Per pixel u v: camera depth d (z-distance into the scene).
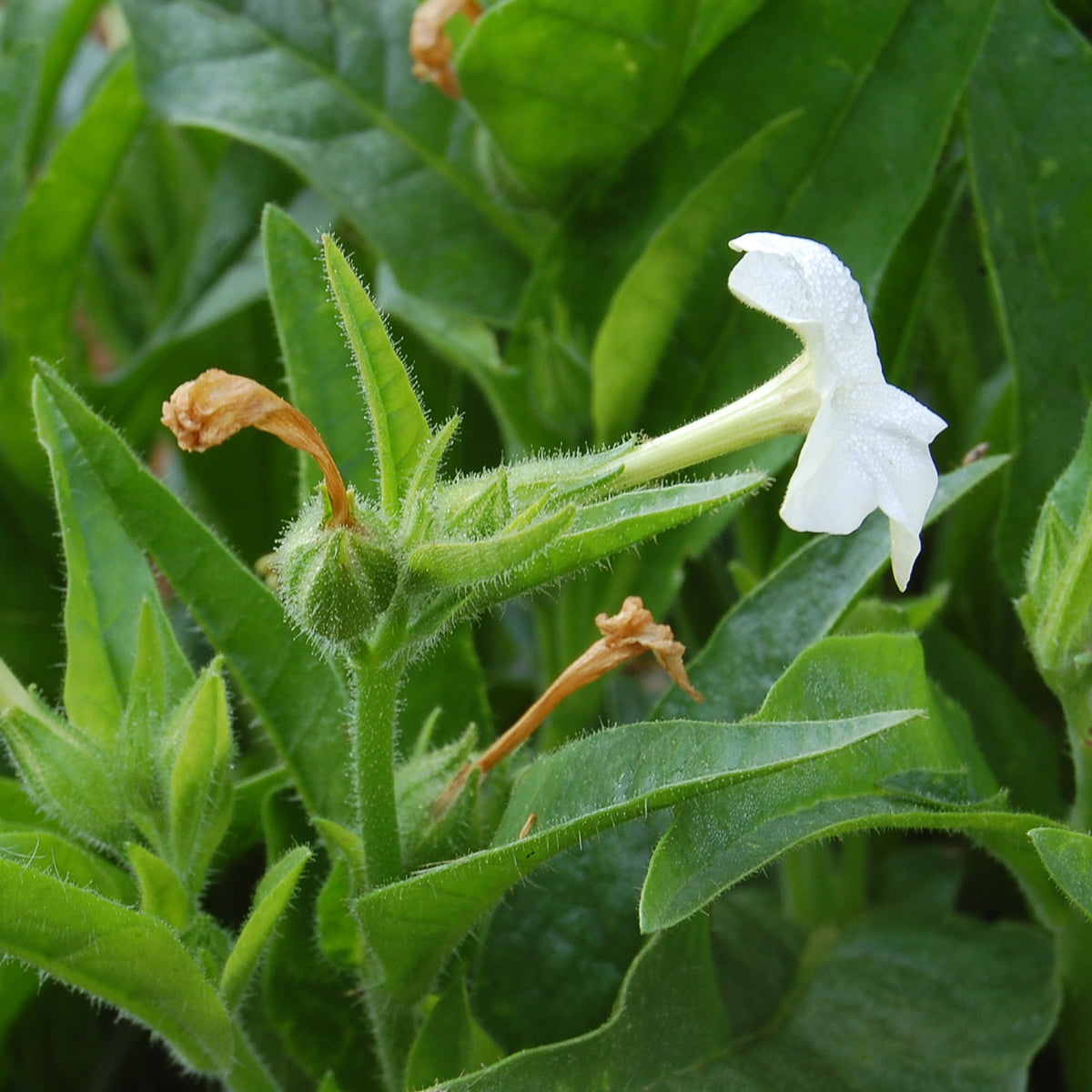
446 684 0.30
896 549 0.23
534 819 0.25
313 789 0.28
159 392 0.41
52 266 0.37
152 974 0.25
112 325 0.47
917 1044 0.28
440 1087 0.24
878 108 0.31
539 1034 0.28
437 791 0.26
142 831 0.27
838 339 0.24
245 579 0.28
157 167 0.46
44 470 0.38
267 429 0.23
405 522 0.24
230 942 0.27
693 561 0.36
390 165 0.35
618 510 0.24
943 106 0.30
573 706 0.33
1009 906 0.34
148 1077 0.35
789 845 0.24
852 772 0.25
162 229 0.47
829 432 0.23
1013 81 0.31
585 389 0.32
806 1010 0.29
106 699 0.28
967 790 0.26
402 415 0.24
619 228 0.33
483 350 0.34
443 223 0.35
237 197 0.40
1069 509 0.27
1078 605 0.26
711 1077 0.26
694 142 0.32
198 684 0.26
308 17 0.36
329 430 0.29
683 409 0.32
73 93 0.55
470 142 0.35
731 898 0.32
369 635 0.24
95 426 0.27
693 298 0.32
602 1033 0.25
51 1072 0.34
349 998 0.29
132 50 0.36
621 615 0.26
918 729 0.26
